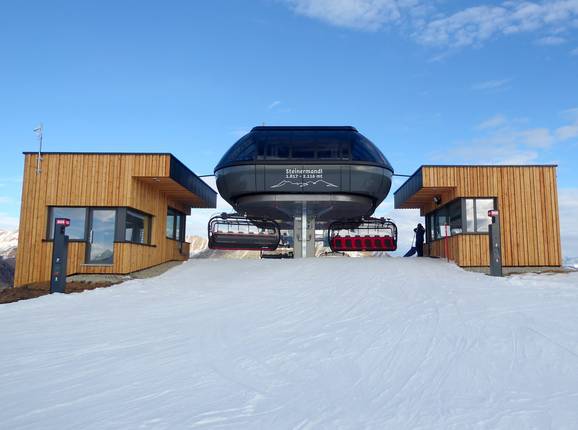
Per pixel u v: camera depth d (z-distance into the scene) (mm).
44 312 9844
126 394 4797
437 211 19422
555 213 16031
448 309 9023
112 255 15102
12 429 3926
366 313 8945
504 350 6234
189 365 5855
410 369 5559
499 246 14062
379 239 23062
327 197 19578
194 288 12969
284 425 3967
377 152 20406
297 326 8055
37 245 14953
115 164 15289
